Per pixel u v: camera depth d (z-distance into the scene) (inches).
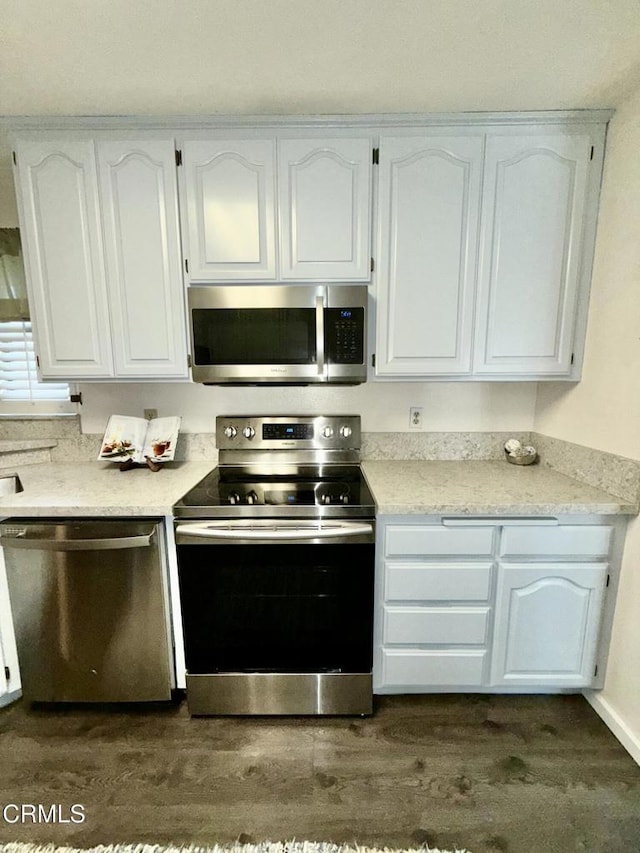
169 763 57.7
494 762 57.7
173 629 64.7
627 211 59.9
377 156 65.0
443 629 64.2
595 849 47.4
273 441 80.0
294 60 51.8
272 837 48.6
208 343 66.7
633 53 50.8
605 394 64.9
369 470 78.2
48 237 67.3
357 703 64.5
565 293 68.2
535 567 62.6
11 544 60.1
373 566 61.3
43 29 45.9
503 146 64.6
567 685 65.8
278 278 67.8
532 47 49.9
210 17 44.9
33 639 64.2
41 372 70.9
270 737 61.7
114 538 59.6
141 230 66.9
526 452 80.6
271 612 62.1
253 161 64.9
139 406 84.0
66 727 63.7
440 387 83.4
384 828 49.5
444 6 43.8
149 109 62.2
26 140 64.9
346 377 67.0
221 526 59.3
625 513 60.3
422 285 68.0
